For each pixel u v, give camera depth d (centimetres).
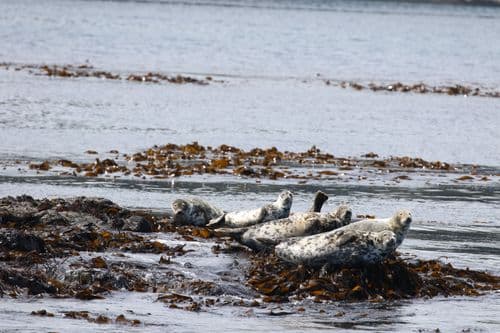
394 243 4244
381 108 14800
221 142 10181
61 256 4303
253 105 14188
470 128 12812
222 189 7194
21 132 9938
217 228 5175
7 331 3262
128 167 8112
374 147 10450
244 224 5094
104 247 4612
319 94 16650
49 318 3519
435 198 7356
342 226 4609
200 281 4153
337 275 4247
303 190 7356
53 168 7850
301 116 13100
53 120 11081
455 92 18212
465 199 7375
